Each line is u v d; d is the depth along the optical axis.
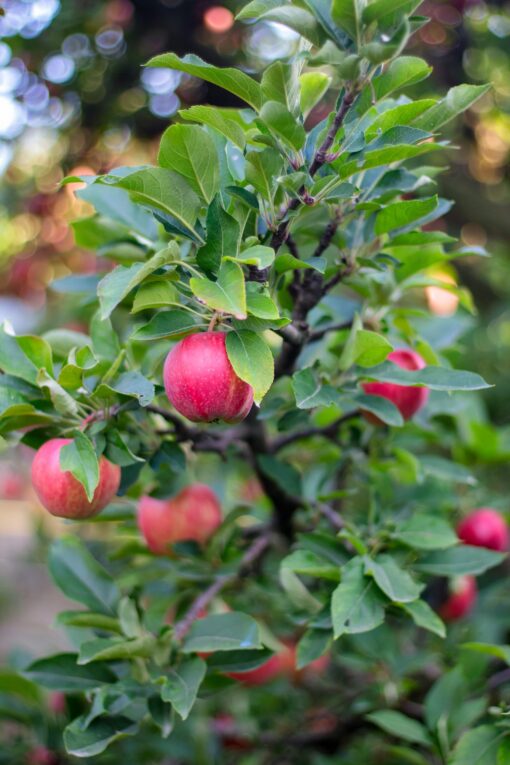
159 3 1.74
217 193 0.78
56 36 1.65
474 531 1.12
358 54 0.76
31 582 2.87
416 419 1.08
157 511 1.03
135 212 0.99
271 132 0.80
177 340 0.89
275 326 0.78
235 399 0.80
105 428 0.87
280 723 1.27
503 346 2.26
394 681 1.09
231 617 0.91
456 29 2.06
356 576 0.88
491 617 1.23
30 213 1.97
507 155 2.34
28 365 0.88
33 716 1.12
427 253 0.94
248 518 1.49
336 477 1.12
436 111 0.82
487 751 0.87
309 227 0.92
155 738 1.11
